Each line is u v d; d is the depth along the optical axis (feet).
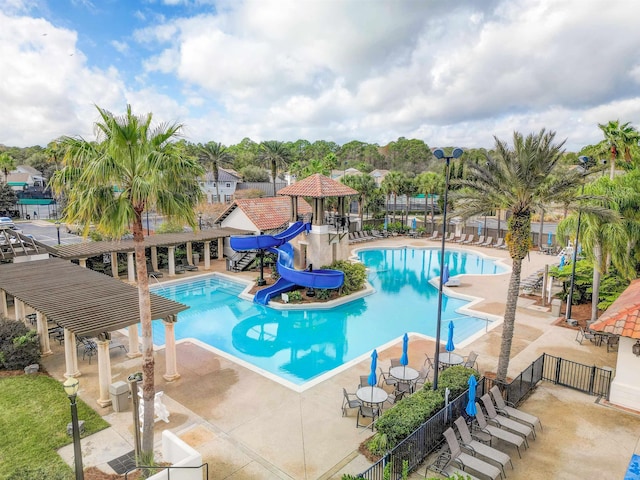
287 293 82.58
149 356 31.89
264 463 33.65
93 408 41.73
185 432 38.01
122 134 30.04
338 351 62.03
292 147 521.24
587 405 42.42
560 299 76.07
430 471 32.32
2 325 53.16
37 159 335.06
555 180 45.80
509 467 32.76
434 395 38.34
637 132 81.00
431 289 96.94
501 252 137.08
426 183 172.96
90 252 87.10
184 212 32.96
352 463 33.71
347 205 156.04
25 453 34.06
